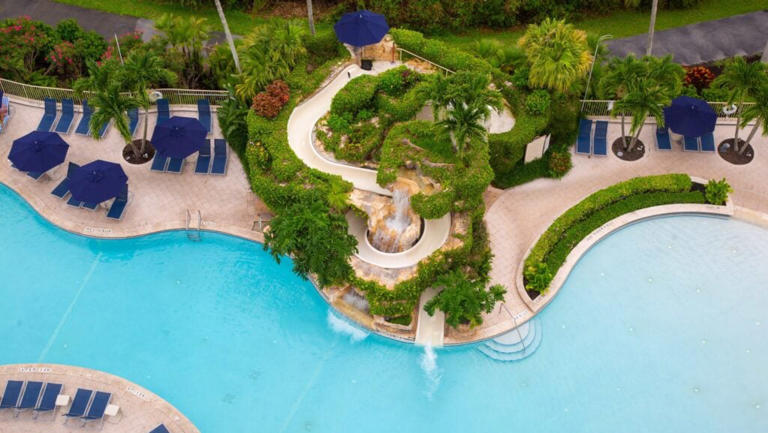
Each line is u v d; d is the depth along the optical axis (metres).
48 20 55.44
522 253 39.66
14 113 47.59
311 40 48.44
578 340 36.12
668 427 32.81
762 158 43.78
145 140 44.91
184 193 43.22
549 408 33.75
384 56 48.03
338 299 37.97
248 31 54.88
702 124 42.41
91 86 42.88
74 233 41.47
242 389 34.78
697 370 34.69
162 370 35.50
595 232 40.28
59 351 36.22
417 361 35.84
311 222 35.69
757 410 33.19
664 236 40.38
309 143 42.53
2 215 42.56
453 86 37.41
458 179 38.22
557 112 43.47
